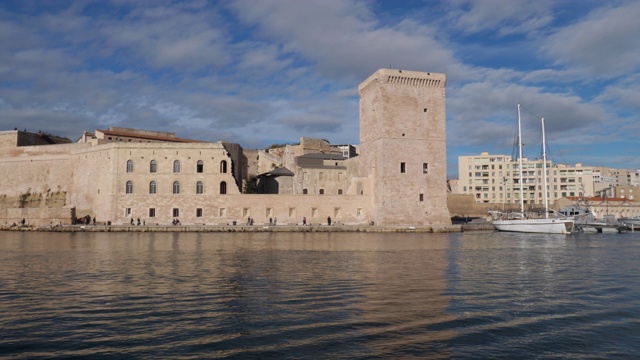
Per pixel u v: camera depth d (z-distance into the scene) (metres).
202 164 82.31
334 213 84.12
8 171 98.12
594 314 18.45
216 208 80.94
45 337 14.94
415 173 84.56
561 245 53.44
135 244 49.84
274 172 102.00
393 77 84.25
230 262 33.56
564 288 23.95
